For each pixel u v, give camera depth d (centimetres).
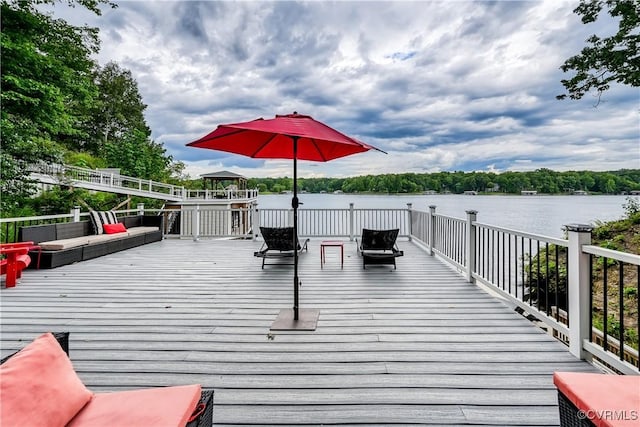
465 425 180
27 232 560
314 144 379
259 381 225
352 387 217
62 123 1215
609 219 1037
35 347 127
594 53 964
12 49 1010
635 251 842
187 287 466
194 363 249
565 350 268
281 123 308
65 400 119
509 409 193
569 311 265
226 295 427
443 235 640
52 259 569
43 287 461
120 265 612
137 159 2673
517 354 262
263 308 376
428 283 487
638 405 125
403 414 190
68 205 1445
